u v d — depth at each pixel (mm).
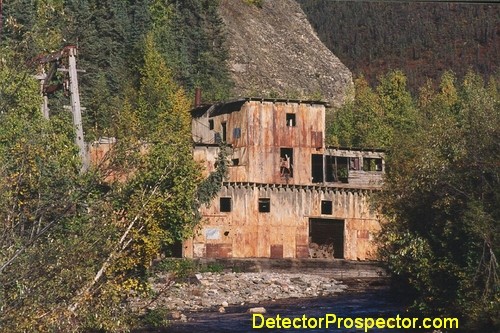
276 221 190875
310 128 199375
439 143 102562
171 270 100500
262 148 195125
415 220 104500
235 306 133500
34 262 58312
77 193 61656
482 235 90750
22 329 56625
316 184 194000
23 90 89312
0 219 58562
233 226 187375
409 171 131125
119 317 69062
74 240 61688
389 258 108625
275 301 142125
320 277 175625
